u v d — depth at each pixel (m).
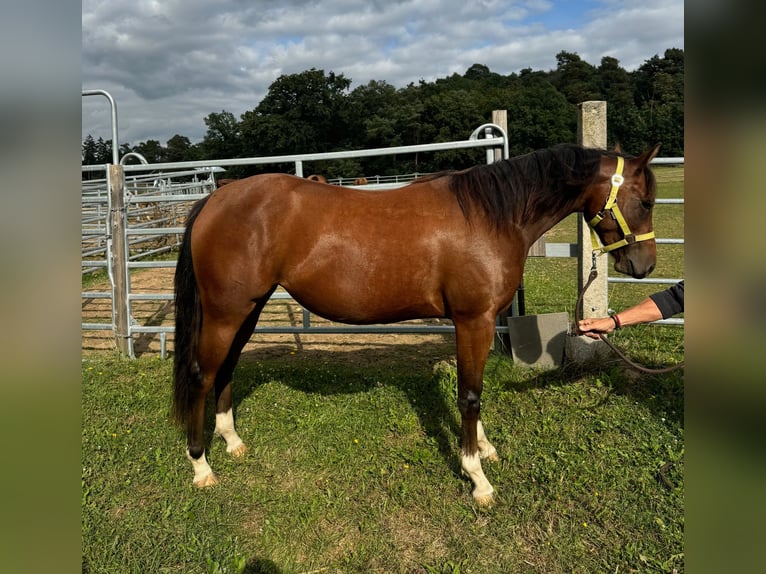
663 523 2.34
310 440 3.15
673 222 11.69
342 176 41.22
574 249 3.96
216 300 2.60
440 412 3.42
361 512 2.52
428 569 2.15
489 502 2.54
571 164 2.53
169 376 4.16
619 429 3.09
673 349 4.15
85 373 4.20
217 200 2.65
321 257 2.52
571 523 2.39
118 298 4.65
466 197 2.51
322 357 4.69
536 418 3.28
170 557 2.25
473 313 2.49
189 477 2.83
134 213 8.64
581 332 2.52
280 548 2.32
